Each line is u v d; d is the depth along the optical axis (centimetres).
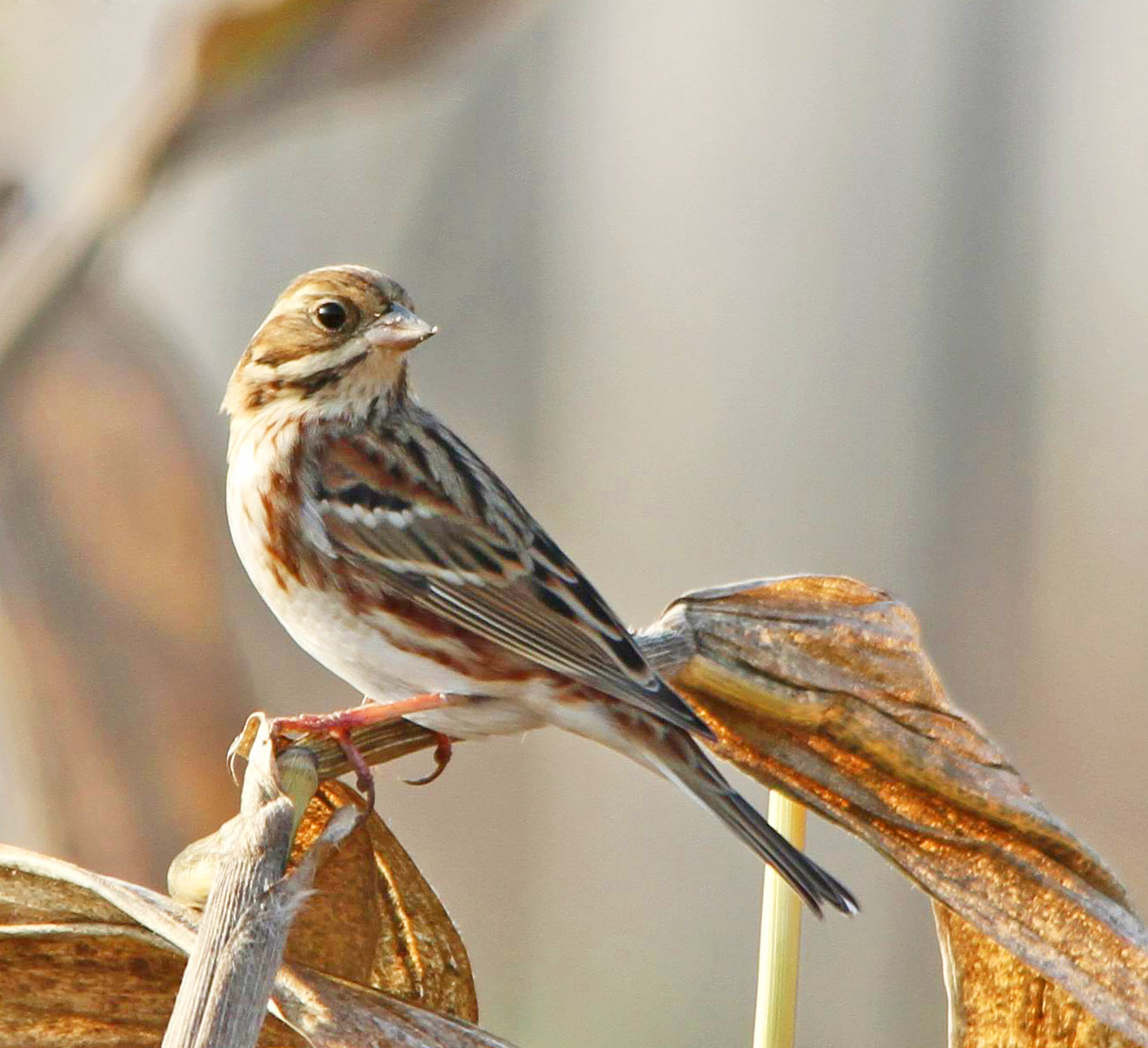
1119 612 1683
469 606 840
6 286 1052
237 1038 486
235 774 644
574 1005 1535
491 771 1614
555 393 1736
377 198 1647
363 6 966
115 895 538
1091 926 636
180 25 991
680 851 1602
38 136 1049
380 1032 554
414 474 870
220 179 1587
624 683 687
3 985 579
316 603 871
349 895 607
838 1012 1536
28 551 1098
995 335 1781
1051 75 1783
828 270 1786
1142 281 1794
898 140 1792
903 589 1745
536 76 1708
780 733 679
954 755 662
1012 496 1764
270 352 899
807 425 1770
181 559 1121
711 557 1745
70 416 1099
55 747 1108
